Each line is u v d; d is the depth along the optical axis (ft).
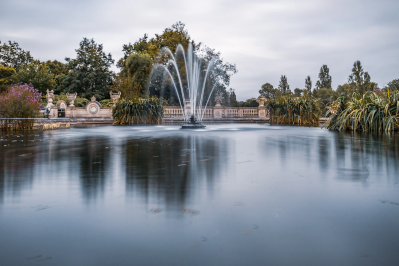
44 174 12.21
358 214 7.27
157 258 5.21
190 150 20.43
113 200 8.50
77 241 5.88
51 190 9.64
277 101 71.10
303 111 66.69
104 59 168.25
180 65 121.70
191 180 11.07
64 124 58.75
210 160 15.93
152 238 5.98
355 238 5.95
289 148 21.36
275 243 5.74
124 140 28.58
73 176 11.80
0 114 48.60
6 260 5.18
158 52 128.26
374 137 30.09
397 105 36.83
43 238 6.03
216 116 92.94
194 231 6.30
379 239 5.90
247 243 5.75
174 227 6.52
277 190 9.57
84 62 159.63
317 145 23.18
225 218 7.04
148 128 53.57
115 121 74.69
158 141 27.43
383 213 7.32
